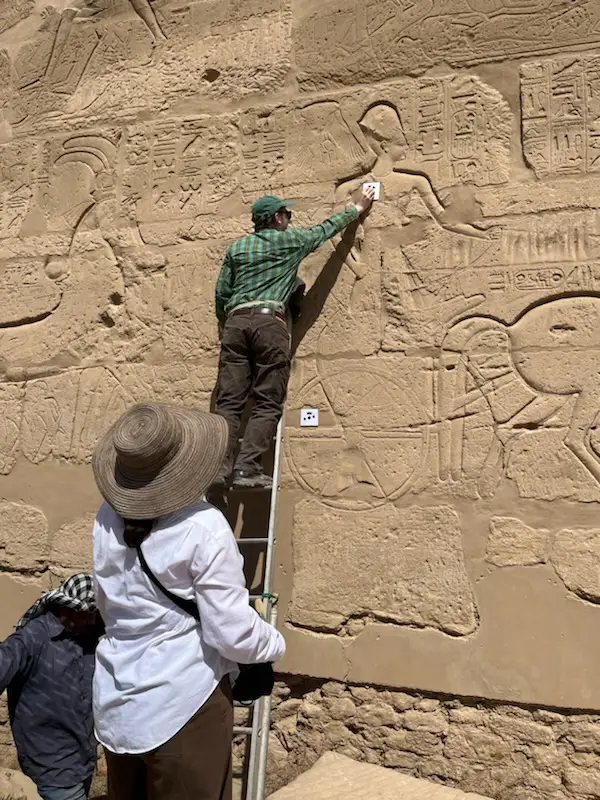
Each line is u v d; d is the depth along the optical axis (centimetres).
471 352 417
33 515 486
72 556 474
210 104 496
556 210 416
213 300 471
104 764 427
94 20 536
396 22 462
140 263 490
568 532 387
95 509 475
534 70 432
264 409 414
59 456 488
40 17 554
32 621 325
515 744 381
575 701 373
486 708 389
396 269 437
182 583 248
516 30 439
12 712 323
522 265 416
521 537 392
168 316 479
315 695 417
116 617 256
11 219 529
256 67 488
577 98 423
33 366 504
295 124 474
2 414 505
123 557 254
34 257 517
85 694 322
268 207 429
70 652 323
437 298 427
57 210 519
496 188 428
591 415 394
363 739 404
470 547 399
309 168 467
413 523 410
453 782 386
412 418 420
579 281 406
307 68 477
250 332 416
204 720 247
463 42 448
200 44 506
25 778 442
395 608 406
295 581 423
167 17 517
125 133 511
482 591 394
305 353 444
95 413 484
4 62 556
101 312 495
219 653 249
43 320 509
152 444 252
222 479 406
